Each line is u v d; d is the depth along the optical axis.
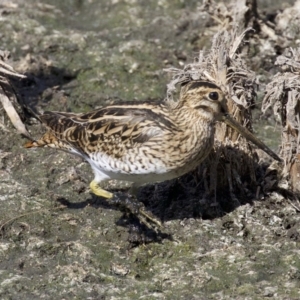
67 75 16.09
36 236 11.92
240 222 12.13
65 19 18.16
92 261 11.45
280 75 12.32
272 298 10.63
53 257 11.51
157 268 11.39
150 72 16.19
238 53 12.77
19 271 11.27
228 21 16.70
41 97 15.42
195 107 11.48
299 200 12.52
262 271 11.25
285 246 11.73
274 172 12.74
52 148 13.38
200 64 12.52
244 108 12.33
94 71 16.22
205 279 11.04
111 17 18.12
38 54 16.61
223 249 11.66
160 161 11.37
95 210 12.48
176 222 12.16
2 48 16.67
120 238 11.92
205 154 11.73
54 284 10.98
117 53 16.78
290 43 16.69
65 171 13.49
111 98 15.47
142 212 11.77
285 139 12.47
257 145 11.89
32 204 12.55
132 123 11.50
